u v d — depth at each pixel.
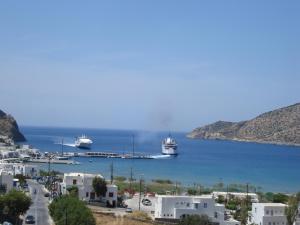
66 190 162.38
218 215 141.75
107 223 130.25
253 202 163.88
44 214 129.12
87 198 162.00
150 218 141.62
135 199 176.12
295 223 137.38
